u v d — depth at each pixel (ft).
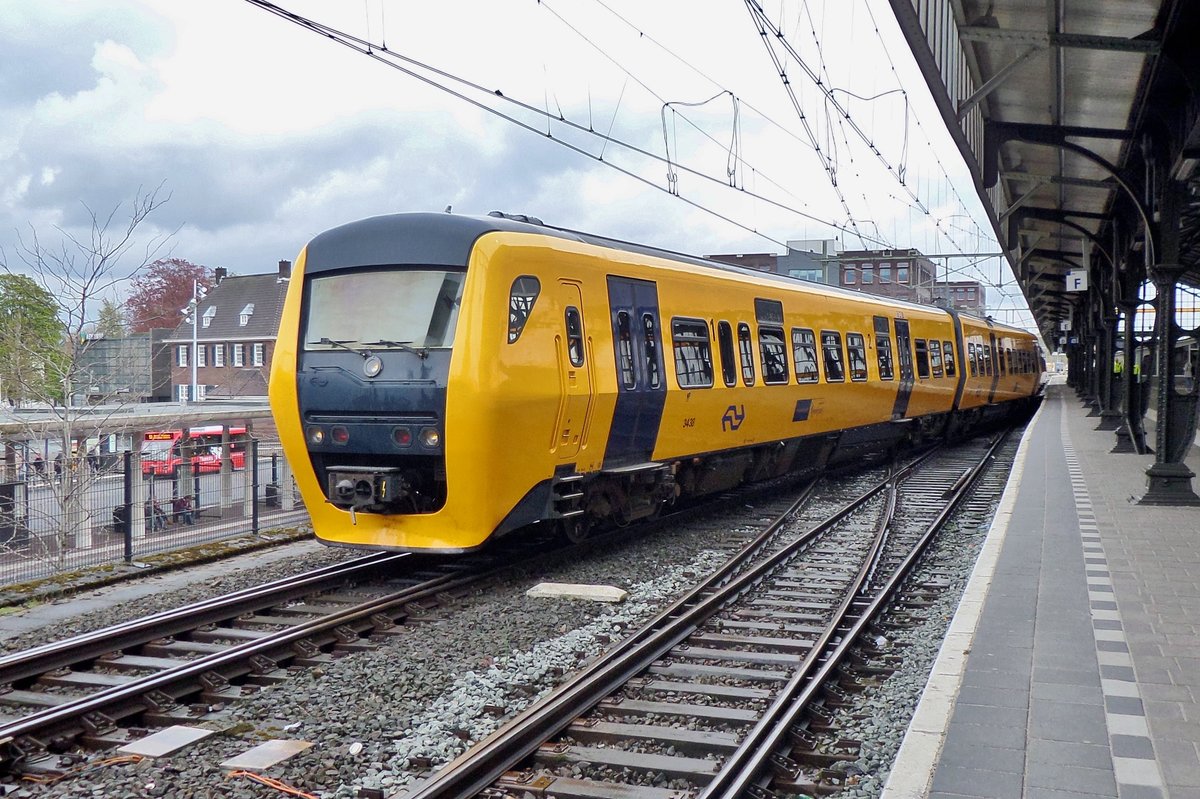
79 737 19.39
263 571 35.40
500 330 31.07
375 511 32.78
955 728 16.08
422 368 31.17
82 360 57.06
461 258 31.42
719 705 20.93
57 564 38.17
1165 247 41.14
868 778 16.94
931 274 237.25
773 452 51.57
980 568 28.73
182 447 44.21
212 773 17.52
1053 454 63.52
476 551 37.60
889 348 65.87
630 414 37.45
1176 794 13.55
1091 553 30.99
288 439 33.91
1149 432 80.38
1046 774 14.23
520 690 21.49
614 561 36.04
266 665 23.77
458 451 30.78
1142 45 32.17
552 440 33.55
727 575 33.24
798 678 21.25
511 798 16.55
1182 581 26.96
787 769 17.43
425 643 25.40
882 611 28.48
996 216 59.72
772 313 49.37
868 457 72.28
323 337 33.12
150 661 24.22
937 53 28.45
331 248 33.60
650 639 24.25
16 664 22.68
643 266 38.96
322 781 17.06
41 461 45.80
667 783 17.19
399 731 19.21
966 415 90.63
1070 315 176.86
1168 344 41.86
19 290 52.80
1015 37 32.48
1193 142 36.24
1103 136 41.91
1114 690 17.92
